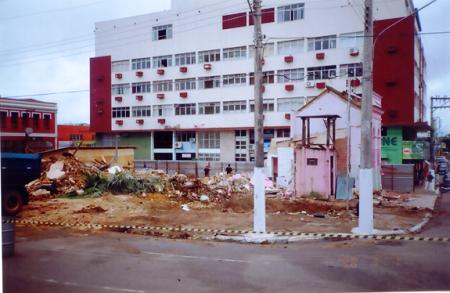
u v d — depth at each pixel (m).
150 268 8.28
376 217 15.33
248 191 23.50
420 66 49.19
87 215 15.20
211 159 51.22
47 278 7.55
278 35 45.25
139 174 24.05
